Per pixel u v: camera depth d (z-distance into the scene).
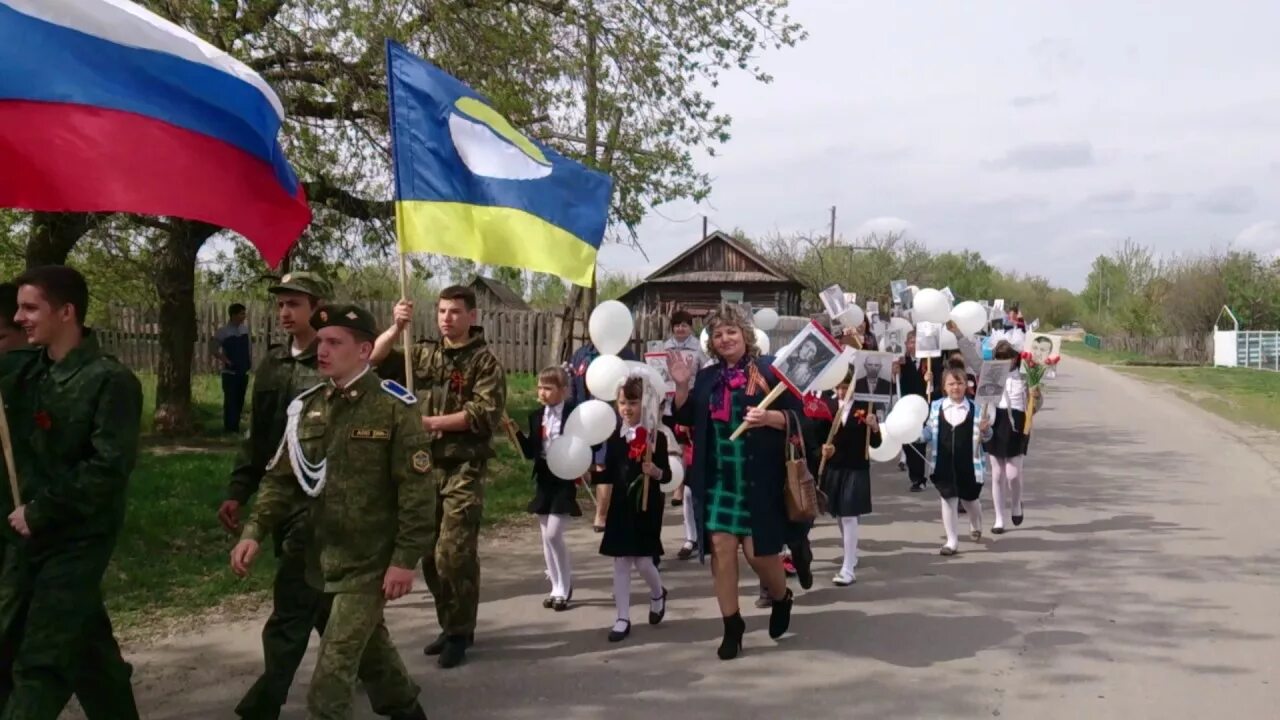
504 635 5.93
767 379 5.45
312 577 3.93
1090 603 6.60
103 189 4.30
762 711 4.75
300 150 10.62
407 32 10.39
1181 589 6.93
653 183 12.91
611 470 5.95
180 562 7.18
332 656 3.75
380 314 21.30
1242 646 5.70
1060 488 11.45
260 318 22.61
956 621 6.21
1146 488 11.41
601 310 7.51
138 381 3.81
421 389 5.33
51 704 3.55
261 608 6.30
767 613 6.41
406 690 4.27
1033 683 5.12
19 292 3.75
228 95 4.58
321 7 9.97
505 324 24.55
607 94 12.34
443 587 5.29
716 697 4.93
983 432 8.36
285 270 12.61
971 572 7.48
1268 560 7.79
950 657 5.53
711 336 5.55
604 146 12.49
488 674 5.23
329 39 10.25
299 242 12.55
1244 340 47.53
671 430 7.13
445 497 5.27
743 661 5.46
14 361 3.87
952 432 8.12
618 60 12.19
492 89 10.74
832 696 4.94
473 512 5.24
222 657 5.41
